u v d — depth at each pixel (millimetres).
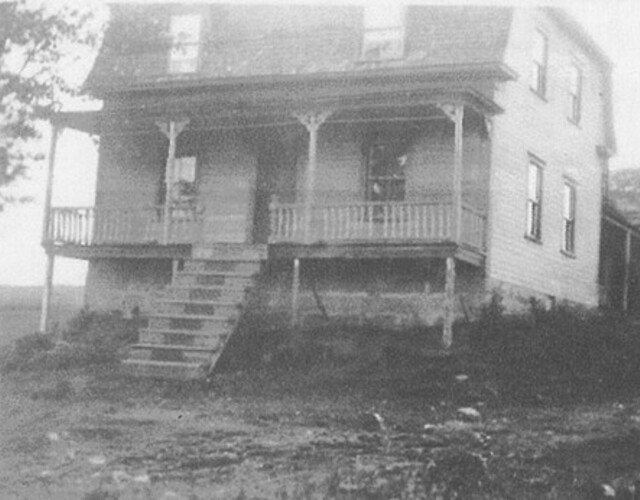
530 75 23562
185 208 22656
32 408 14266
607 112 29219
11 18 21375
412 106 20125
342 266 22094
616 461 10719
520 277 22875
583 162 27500
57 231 23266
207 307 19422
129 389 16203
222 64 24406
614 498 9227
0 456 10906
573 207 26750
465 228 20156
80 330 22891
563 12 24500
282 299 22422
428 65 21578
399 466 10273
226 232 23969
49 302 23156
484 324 19812
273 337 20047
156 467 10320
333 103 20375
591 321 21922
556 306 22750
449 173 21594
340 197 22703
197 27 25109
